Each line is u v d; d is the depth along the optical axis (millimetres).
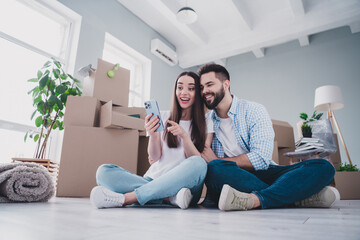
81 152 1973
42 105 2426
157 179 1093
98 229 555
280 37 4602
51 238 453
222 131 1552
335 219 749
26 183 1257
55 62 2590
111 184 1126
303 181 1075
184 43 5512
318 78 5016
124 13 4301
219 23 4887
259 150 1310
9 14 2828
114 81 2426
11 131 2631
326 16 4211
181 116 1490
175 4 4246
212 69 1475
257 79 5691
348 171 2344
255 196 1048
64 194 1873
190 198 1134
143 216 810
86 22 3529
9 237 456
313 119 2701
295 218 772
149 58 4812
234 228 590
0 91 2604
